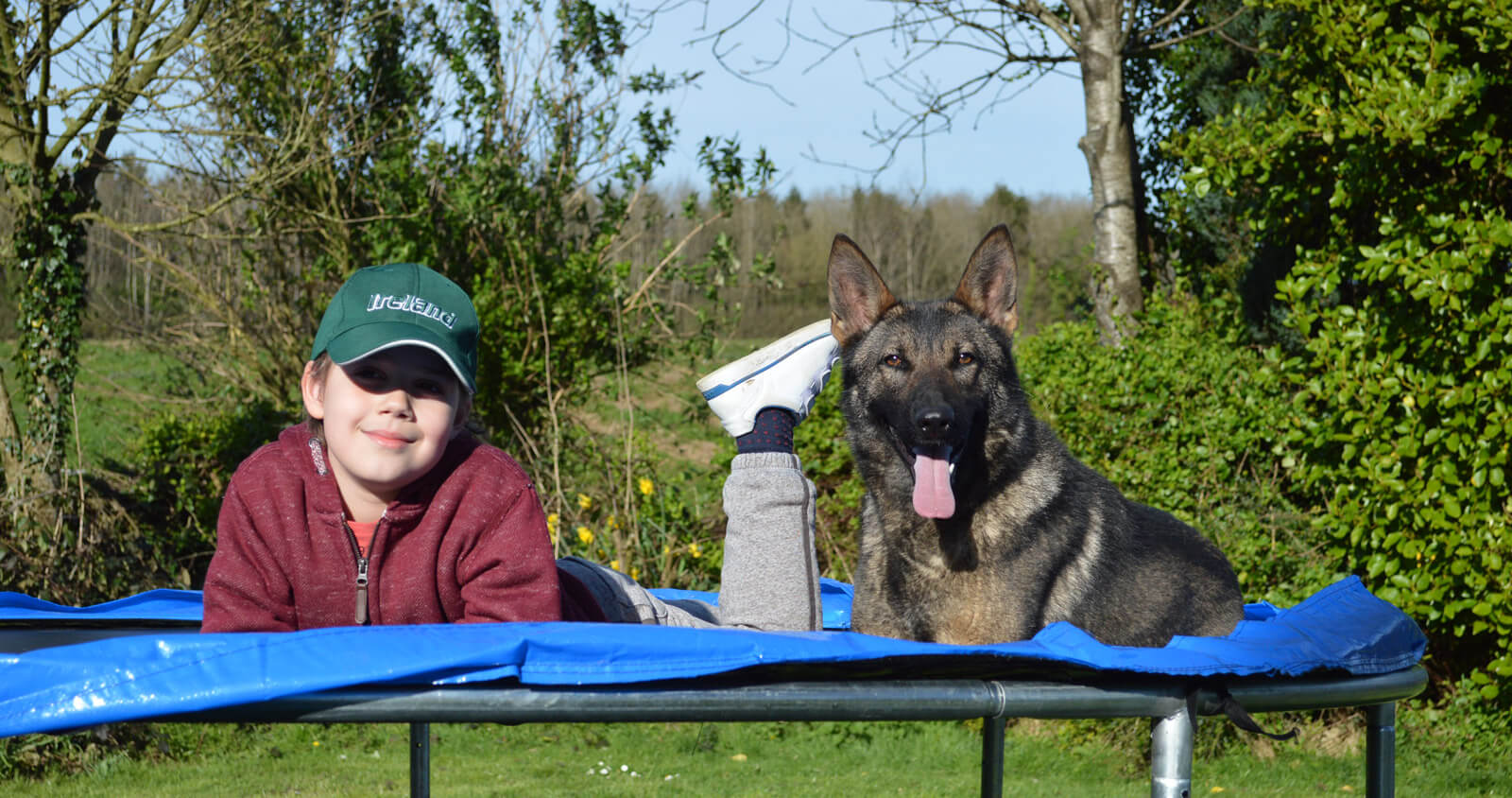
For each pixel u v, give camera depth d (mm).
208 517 8398
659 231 10461
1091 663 2002
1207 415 7082
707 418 9742
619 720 1812
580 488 8953
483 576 2225
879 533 3344
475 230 8906
